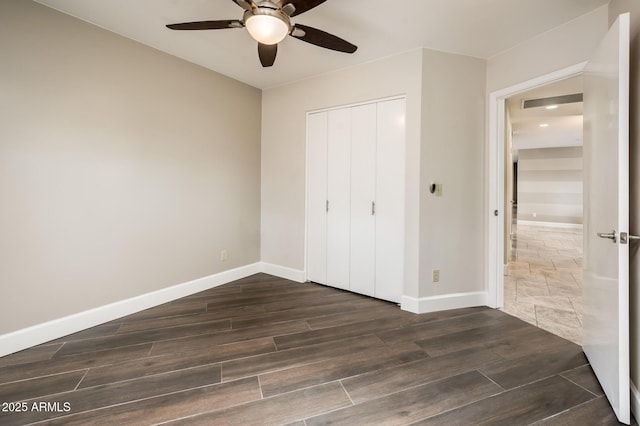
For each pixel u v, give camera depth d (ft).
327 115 10.73
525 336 7.35
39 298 6.79
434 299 8.91
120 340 6.98
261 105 12.41
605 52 5.17
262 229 12.67
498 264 9.12
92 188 7.62
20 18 6.35
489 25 7.32
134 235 8.55
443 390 5.27
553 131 20.80
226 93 10.98
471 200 9.12
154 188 8.98
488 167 9.14
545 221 30.19
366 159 9.95
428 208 8.71
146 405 4.82
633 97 5.23
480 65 9.03
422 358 6.32
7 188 6.28
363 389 5.28
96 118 7.64
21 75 6.40
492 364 6.11
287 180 11.80
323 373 5.74
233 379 5.53
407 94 8.75
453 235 9.01
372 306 9.25
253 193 12.29
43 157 6.77
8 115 6.25
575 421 4.60
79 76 7.29
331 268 10.91
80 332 7.38
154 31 7.91
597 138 5.57
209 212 10.62
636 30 5.17
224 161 11.06
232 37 8.21
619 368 4.55
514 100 13.51
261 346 6.77
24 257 6.54
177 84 9.44
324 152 10.87
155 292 9.11
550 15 6.86
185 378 5.54
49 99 6.82
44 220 6.82
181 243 9.79
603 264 5.27
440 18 7.07
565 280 12.28
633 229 5.11
